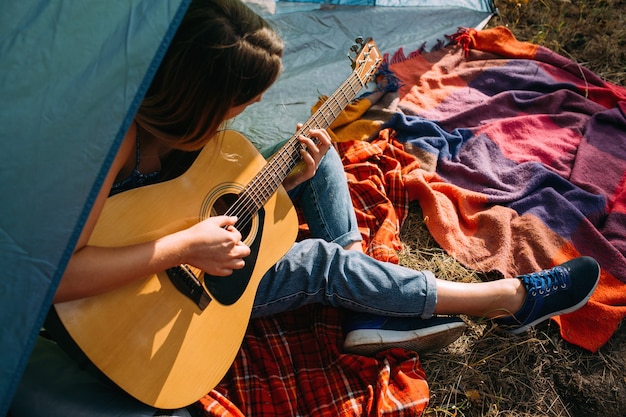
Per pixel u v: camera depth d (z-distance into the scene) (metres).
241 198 1.57
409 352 1.76
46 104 1.06
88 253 1.22
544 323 2.00
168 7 1.09
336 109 1.84
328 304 1.75
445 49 2.84
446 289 1.76
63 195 1.08
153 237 1.39
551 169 2.38
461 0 2.98
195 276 1.45
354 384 1.70
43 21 1.07
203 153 1.54
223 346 1.47
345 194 1.88
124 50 1.08
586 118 2.58
